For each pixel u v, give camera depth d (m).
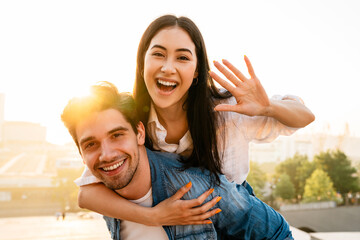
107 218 1.95
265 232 1.84
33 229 25.08
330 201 37.31
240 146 1.98
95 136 1.53
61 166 75.44
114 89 1.62
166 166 1.87
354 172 44.78
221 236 1.94
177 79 1.69
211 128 1.90
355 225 27.48
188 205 1.66
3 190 67.25
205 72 1.87
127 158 1.61
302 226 26.84
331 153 47.38
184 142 1.94
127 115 1.61
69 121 1.58
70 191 56.66
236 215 1.79
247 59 1.62
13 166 133.12
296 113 1.78
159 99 1.74
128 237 1.87
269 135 1.97
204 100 1.89
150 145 1.98
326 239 6.51
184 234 1.78
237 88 1.64
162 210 1.69
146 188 1.81
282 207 36.84
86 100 1.54
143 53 1.84
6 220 36.94
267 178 47.00
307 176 44.84
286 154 109.19
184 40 1.69
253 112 1.67
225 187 1.80
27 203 59.78
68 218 40.22
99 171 1.59
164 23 1.71
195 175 1.83
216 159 1.89
